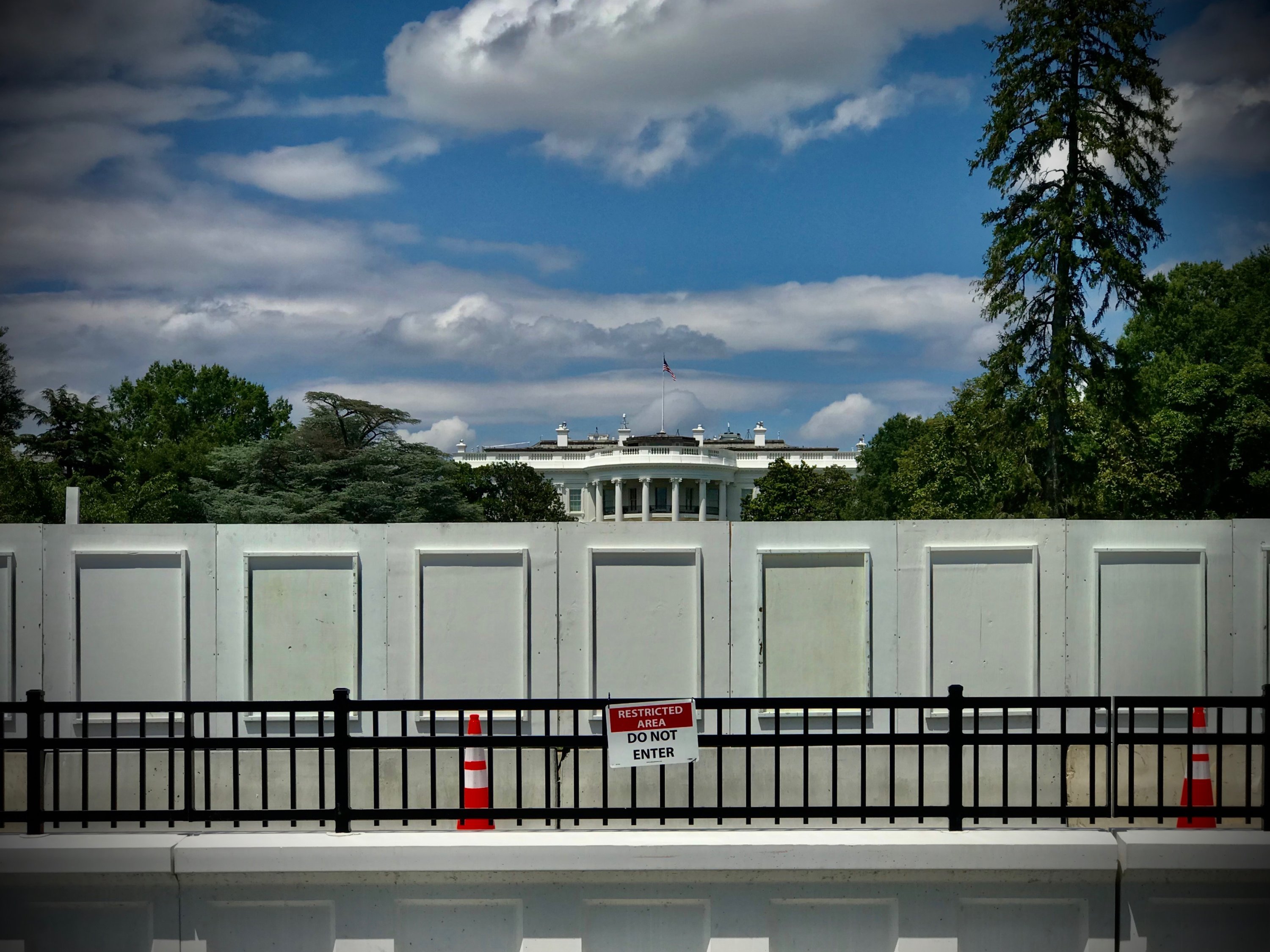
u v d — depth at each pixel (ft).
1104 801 31.81
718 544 32.50
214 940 21.31
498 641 32.40
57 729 22.31
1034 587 32.37
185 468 206.18
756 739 21.99
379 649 32.40
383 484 161.38
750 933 21.15
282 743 22.08
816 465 408.46
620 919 21.25
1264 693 21.74
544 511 289.53
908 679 32.37
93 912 21.36
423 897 21.22
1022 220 94.73
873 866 20.88
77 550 32.12
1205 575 32.27
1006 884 21.22
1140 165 90.94
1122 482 120.26
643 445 399.85
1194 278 188.24
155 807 32.14
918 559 32.48
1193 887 21.12
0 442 143.54
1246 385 141.18
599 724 32.22
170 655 32.22
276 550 32.37
